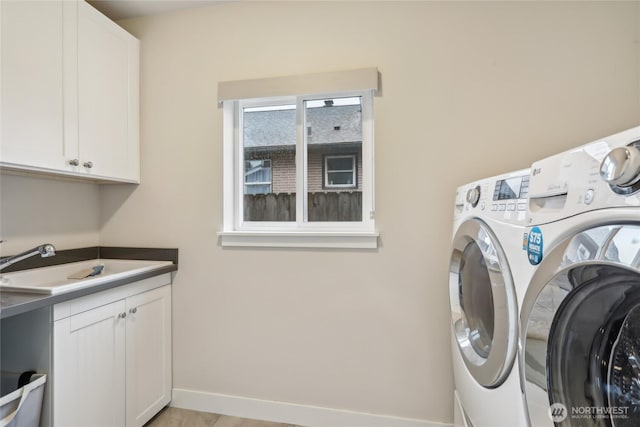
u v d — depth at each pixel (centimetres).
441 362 163
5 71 128
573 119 151
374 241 169
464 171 162
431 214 165
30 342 126
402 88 169
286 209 196
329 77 172
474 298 117
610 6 148
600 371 58
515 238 79
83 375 136
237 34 188
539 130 155
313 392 176
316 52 179
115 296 152
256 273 183
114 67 181
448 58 164
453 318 131
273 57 184
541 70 155
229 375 186
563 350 62
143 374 169
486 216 100
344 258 174
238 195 198
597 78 149
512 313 79
